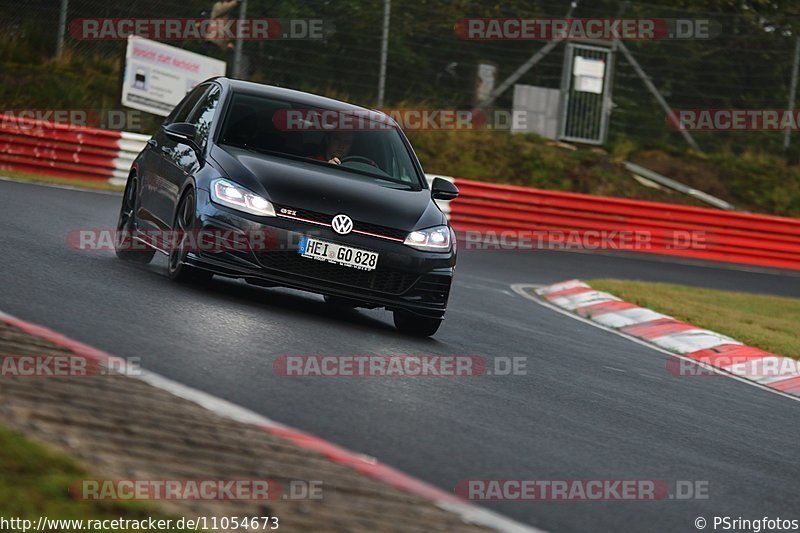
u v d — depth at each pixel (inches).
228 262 1053.8
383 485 577.9
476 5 3383.4
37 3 3277.6
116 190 2411.4
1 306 868.6
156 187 1229.1
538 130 3388.3
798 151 3580.2
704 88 3523.6
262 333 951.6
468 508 566.3
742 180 3435.0
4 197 1777.8
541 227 2706.7
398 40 3312.0
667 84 3526.1
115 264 1229.1
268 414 686.5
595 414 888.9
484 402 852.0
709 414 991.6
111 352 771.4
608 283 1893.5
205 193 1073.5
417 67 3312.0
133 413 613.9
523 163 3275.1
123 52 2950.3
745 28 3540.8
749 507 682.8
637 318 1605.6
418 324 1144.2
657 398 1028.5
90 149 2556.6
